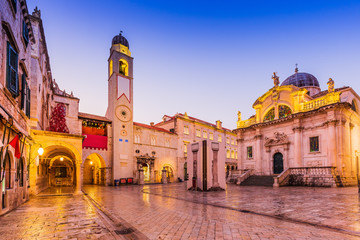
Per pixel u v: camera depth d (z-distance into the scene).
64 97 30.88
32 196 16.09
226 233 6.65
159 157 40.59
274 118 33.69
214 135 53.22
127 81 37.53
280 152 31.67
